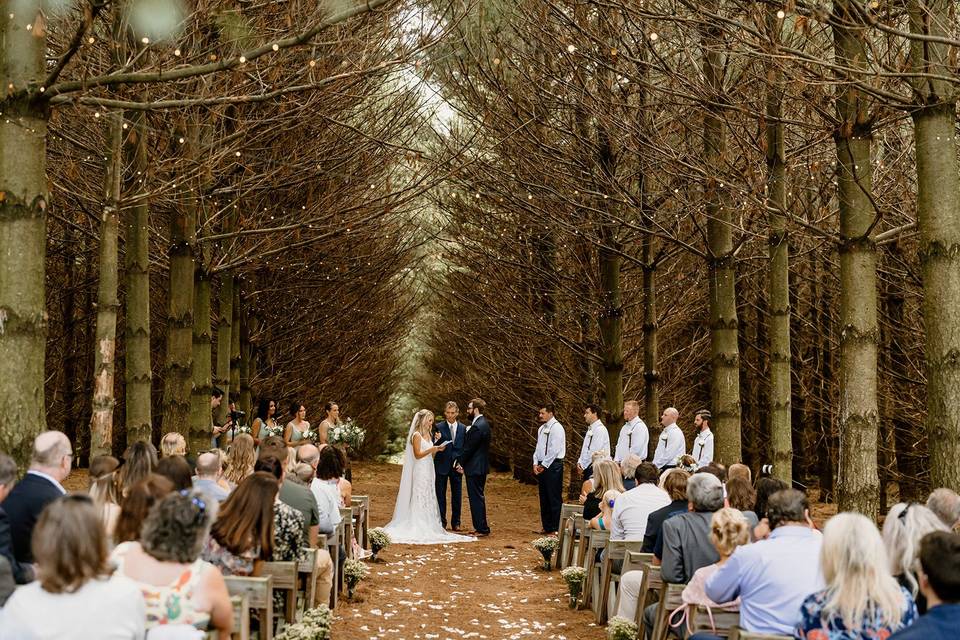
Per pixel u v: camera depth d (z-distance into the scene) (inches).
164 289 786.2
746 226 432.1
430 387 1441.9
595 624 330.3
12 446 247.6
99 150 414.3
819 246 523.5
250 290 786.2
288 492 293.9
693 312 717.3
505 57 473.1
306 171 480.1
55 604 134.7
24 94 253.6
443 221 842.2
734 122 372.2
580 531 407.5
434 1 369.1
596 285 666.2
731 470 315.6
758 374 840.3
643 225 528.7
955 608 131.4
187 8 291.7
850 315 315.3
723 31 292.0
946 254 282.7
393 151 511.2
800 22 256.2
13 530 198.4
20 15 253.0
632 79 354.0
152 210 528.4
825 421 826.2
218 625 168.2
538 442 576.1
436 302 1095.0
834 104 349.4
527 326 696.4
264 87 330.6
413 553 496.4
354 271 810.8
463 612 348.2
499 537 577.9
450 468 605.6
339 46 361.4
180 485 236.1
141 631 140.5
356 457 1482.5
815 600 159.0
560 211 538.9
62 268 869.2
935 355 283.3
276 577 250.8
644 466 338.3
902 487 664.4
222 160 418.6
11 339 249.9
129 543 174.6
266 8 310.2
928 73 271.0
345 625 316.8
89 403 912.3
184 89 367.2
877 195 453.4
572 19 418.3
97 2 235.8
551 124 506.9
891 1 286.4
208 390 496.7
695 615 222.8
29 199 254.4
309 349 952.9
